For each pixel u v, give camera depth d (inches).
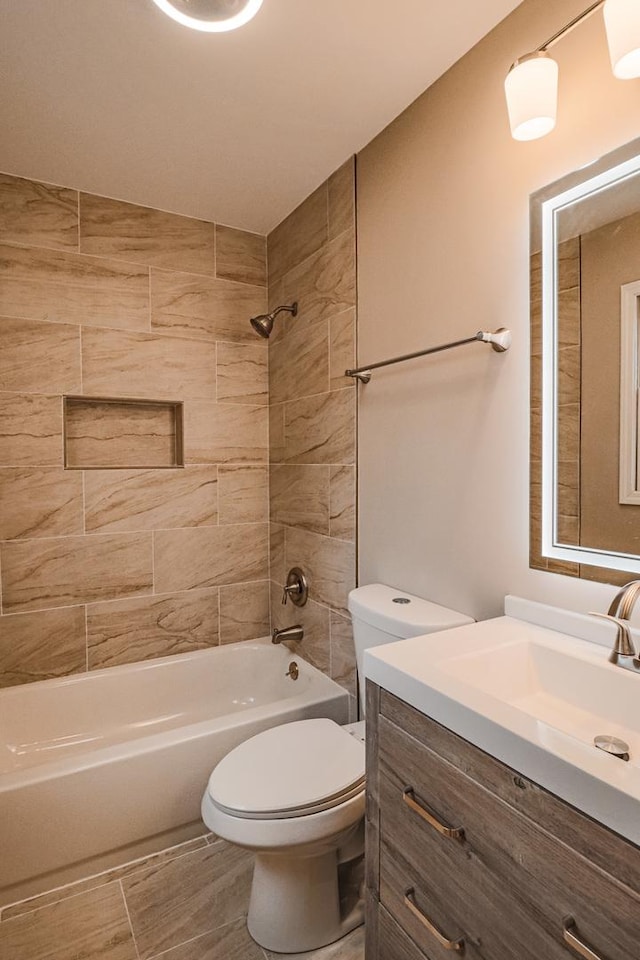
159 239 95.2
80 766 64.7
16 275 84.4
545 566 50.5
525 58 43.3
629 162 43.4
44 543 87.8
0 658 85.3
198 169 81.8
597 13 45.2
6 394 84.4
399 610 61.7
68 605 90.0
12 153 77.4
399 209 69.2
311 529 91.7
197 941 56.7
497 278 55.2
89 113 67.8
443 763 35.7
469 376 59.0
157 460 100.5
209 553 102.0
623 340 44.3
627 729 38.4
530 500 51.8
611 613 41.1
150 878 65.5
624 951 24.8
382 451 73.7
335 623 85.6
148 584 96.3
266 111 67.8
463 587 60.4
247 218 98.6
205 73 60.6
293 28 54.1
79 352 89.3
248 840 51.3
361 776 56.7
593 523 46.8
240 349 103.7
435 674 38.8
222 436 102.5
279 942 55.3
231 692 99.7
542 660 45.1
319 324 87.8
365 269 76.3
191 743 71.1
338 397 83.2
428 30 54.9
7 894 61.4
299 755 60.7
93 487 91.4
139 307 93.9
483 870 32.7
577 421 48.0
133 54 57.4
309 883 56.3
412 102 66.5
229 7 49.6
